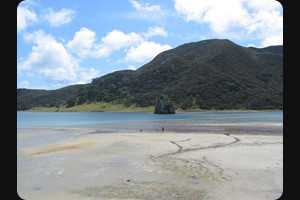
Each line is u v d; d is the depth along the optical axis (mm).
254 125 47938
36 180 13688
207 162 17234
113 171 15297
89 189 12289
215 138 29312
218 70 178250
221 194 11516
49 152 21547
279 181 13227
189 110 145125
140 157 18953
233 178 13797
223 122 57438
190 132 37188
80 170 15625
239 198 11023
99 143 26000
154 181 13414
